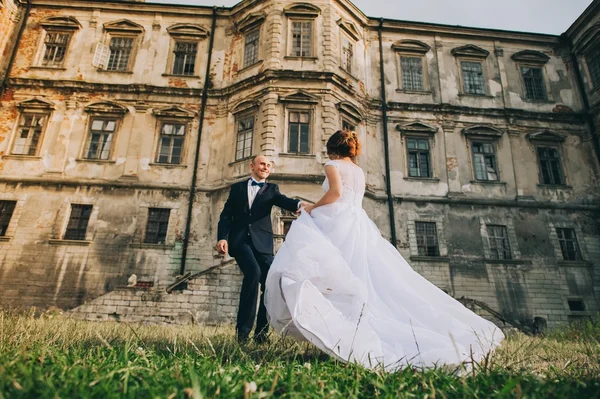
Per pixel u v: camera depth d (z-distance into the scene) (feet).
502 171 52.24
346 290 8.03
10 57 52.06
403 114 53.78
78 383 4.17
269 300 8.50
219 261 43.60
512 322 37.83
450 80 56.54
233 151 47.98
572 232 50.72
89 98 50.78
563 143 54.80
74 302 41.73
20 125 49.24
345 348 6.90
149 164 48.24
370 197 48.19
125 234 44.98
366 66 55.36
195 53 54.95
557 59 59.72
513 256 48.19
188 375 4.98
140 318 34.24
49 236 44.24
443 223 48.96
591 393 4.84
